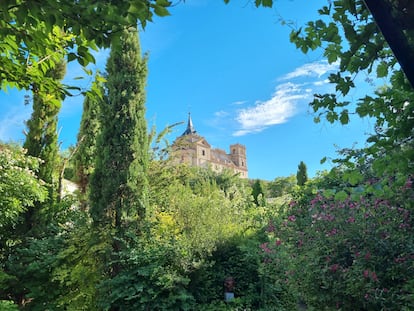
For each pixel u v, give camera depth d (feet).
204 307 17.03
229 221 22.93
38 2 4.27
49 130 21.66
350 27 4.89
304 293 12.29
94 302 15.40
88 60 5.71
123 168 17.46
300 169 57.21
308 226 12.95
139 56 19.15
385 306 9.23
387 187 7.38
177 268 16.57
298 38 5.70
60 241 18.13
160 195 22.49
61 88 6.73
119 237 16.48
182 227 19.58
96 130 26.99
